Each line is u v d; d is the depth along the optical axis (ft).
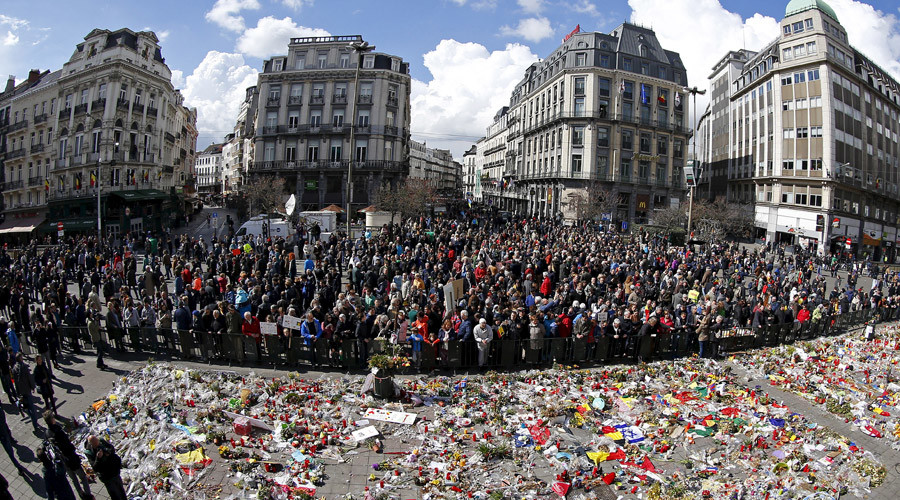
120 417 31.91
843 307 68.95
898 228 205.67
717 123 236.02
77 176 148.97
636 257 82.07
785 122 180.86
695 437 30.83
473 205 245.65
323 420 31.48
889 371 45.73
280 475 25.43
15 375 32.96
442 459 27.27
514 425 31.30
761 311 53.67
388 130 176.65
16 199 172.45
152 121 156.87
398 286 58.59
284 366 42.45
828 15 176.14
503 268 62.69
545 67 222.07
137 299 66.03
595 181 186.91
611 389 37.65
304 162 175.94
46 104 161.27
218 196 291.58
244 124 270.67
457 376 40.70
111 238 119.24
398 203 144.87
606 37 196.75
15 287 53.83
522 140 248.32
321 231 106.83
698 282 69.41
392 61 181.78
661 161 201.77
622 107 193.98
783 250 133.28
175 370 38.83
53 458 24.23
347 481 25.38
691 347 49.98
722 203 174.40
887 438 32.22
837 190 169.99
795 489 25.11
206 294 52.75
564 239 103.71
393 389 34.88
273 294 49.98
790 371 44.34
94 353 46.19
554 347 44.29
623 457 27.96
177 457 26.55
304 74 175.94
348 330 42.09
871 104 193.67
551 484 25.29
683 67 209.77
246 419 29.76
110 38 150.82
